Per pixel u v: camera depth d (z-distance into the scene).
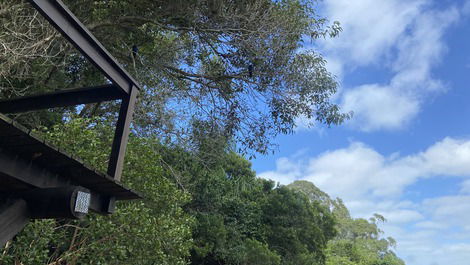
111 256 5.89
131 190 3.24
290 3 8.12
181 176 9.93
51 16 3.06
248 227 17.17
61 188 2.59
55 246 6.21
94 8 7.44
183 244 7.19
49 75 7.22
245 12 7.95
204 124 9.15
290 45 8.21
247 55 8.52
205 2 7.67
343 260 38.69
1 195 2.71
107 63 3.71
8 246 5.28
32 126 7.41
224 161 9.94
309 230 19.08
